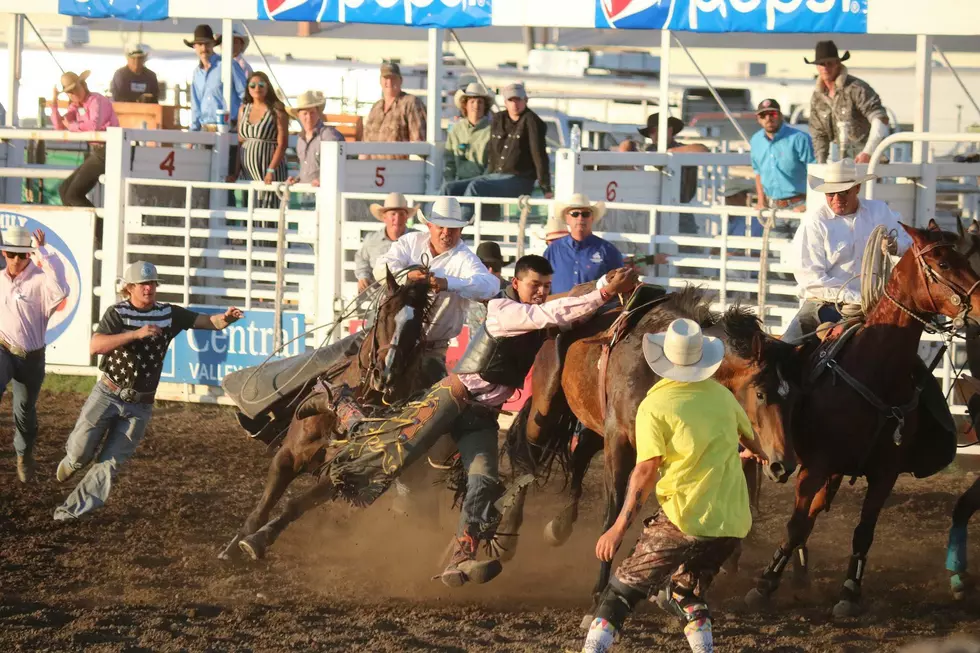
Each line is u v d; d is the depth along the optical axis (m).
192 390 31.94
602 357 16.56
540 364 18.19
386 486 16.52
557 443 18.58
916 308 16.53
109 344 20.23
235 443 27.36
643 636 14.99
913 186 25.53
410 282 16.97
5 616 15.38
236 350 31.30
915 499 23.56
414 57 46.53
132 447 20.72
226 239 34.19
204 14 33.91
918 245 16.42
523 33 47.12
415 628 15.24
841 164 19.17
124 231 31.95
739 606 16.89
